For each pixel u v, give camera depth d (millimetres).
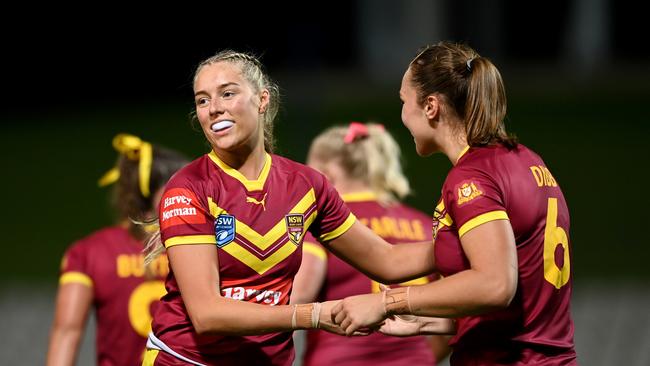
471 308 11586
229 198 12219
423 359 16344
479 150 12336
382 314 11953
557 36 83125
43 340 32469
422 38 79062
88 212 50812
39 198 53500
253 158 12469
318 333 16188
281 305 12227
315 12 83125
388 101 67250
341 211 13305
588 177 53344
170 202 12133
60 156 61406
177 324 12453
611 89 71375
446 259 12344
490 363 12227
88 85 77812
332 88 72062
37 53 77562
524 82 74750
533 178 12305
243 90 12305
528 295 12133
